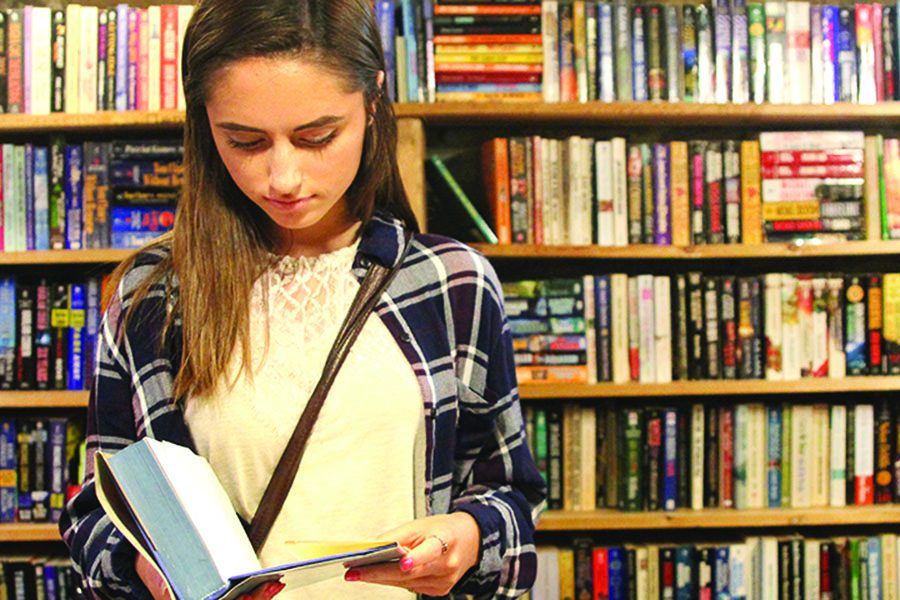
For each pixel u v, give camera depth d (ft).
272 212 2.70
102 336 3.03
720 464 6.90
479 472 3.27
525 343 6.77
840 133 6.79
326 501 2.81
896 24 6.80
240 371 2.81
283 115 2.52
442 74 6.59
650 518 6.68
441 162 7.03
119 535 2.80
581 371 6.77
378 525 2.87
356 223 3.15
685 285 6.81
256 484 2.84
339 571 2.40
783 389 6.75
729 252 6.71
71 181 6.56
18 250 6.56
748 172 6.76
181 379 2.83
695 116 6.81
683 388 6.71
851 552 6.88
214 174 2.96
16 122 6.45
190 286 2.87
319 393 2.82
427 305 3.07
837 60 6.78
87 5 7.25
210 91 2.53
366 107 2.85
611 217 6.73
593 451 6.90
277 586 2.28
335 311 2.97
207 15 2.60
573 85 6.68
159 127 6.62
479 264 3.20
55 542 7.14
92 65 6.51
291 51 2.48
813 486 6.95
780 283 6.83
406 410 2.90
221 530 2.45
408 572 2.43
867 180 6.84
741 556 6.82
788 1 6.79
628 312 6.80
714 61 6.73
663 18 6.71
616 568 6.81
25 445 6.73
